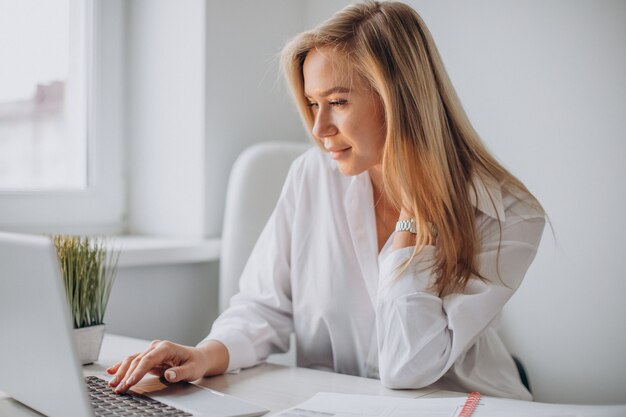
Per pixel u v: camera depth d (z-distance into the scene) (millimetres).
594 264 1496
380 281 1066
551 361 1571
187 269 1697
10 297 753
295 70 1135
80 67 1733
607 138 1461
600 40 1462
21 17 1607
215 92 1703
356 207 1196
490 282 1072
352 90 1054
